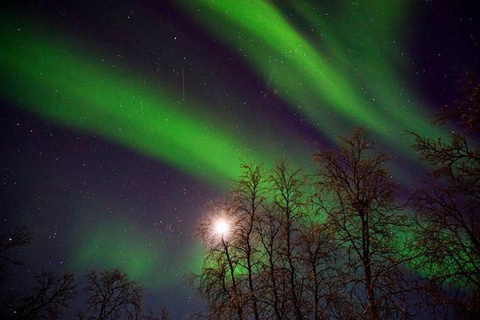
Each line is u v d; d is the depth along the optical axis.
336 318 9.55
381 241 9.58
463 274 8.00
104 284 16.89
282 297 10.02
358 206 9.77
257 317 10.10
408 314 8.34
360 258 9.38
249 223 11.50
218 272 11.21
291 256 10.45
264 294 10.09
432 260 8.65
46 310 15.23
